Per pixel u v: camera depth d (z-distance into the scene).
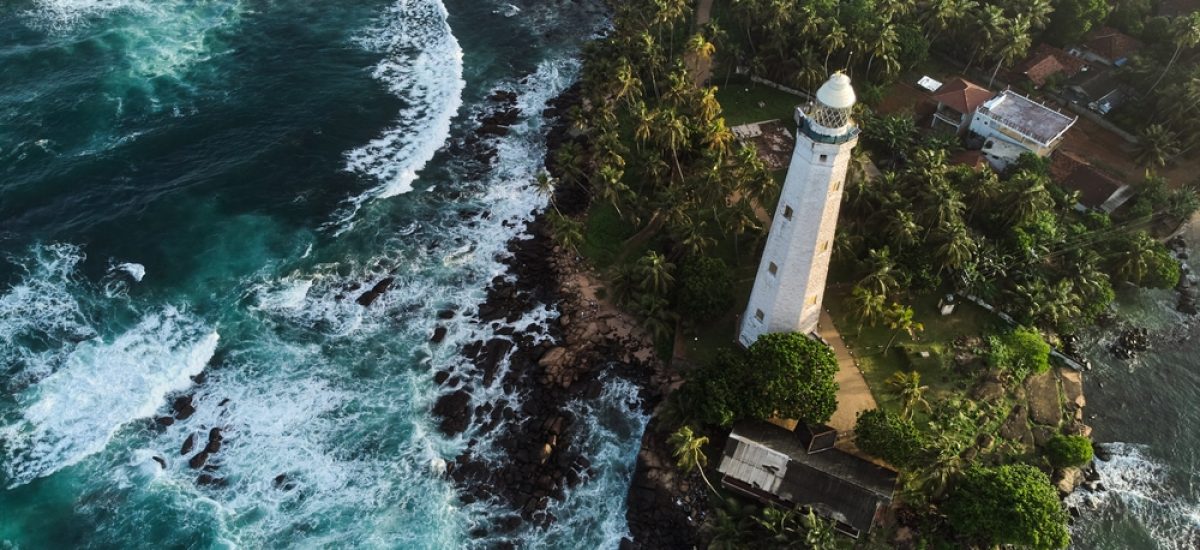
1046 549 55.16
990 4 106.81
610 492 64.00
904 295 74.81
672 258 77.00
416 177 92.50
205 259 80.50
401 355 73.44
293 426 67.38
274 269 80.44
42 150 89.94
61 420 66.38
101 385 69.00
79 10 112.88
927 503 60.00
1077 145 94.88
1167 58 98.56
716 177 75.00
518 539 61.28
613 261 81.81
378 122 99.50
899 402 66.06
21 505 61.06
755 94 103.06
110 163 89.38
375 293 78.69
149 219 83.50
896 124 90.56
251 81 103.44
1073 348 74.69
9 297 75.00
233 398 69.00
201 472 63.75
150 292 76.94
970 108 92.69
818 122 48.00
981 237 78.31
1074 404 70.00
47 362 70.44
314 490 63.41
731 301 71.81
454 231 86.25
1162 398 71.31
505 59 112.94
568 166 85.75
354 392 70.25
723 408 60.34
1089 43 106.38
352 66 108.62
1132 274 77.69
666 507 61.78
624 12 106.38
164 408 68.00
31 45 105.31
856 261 73.44
